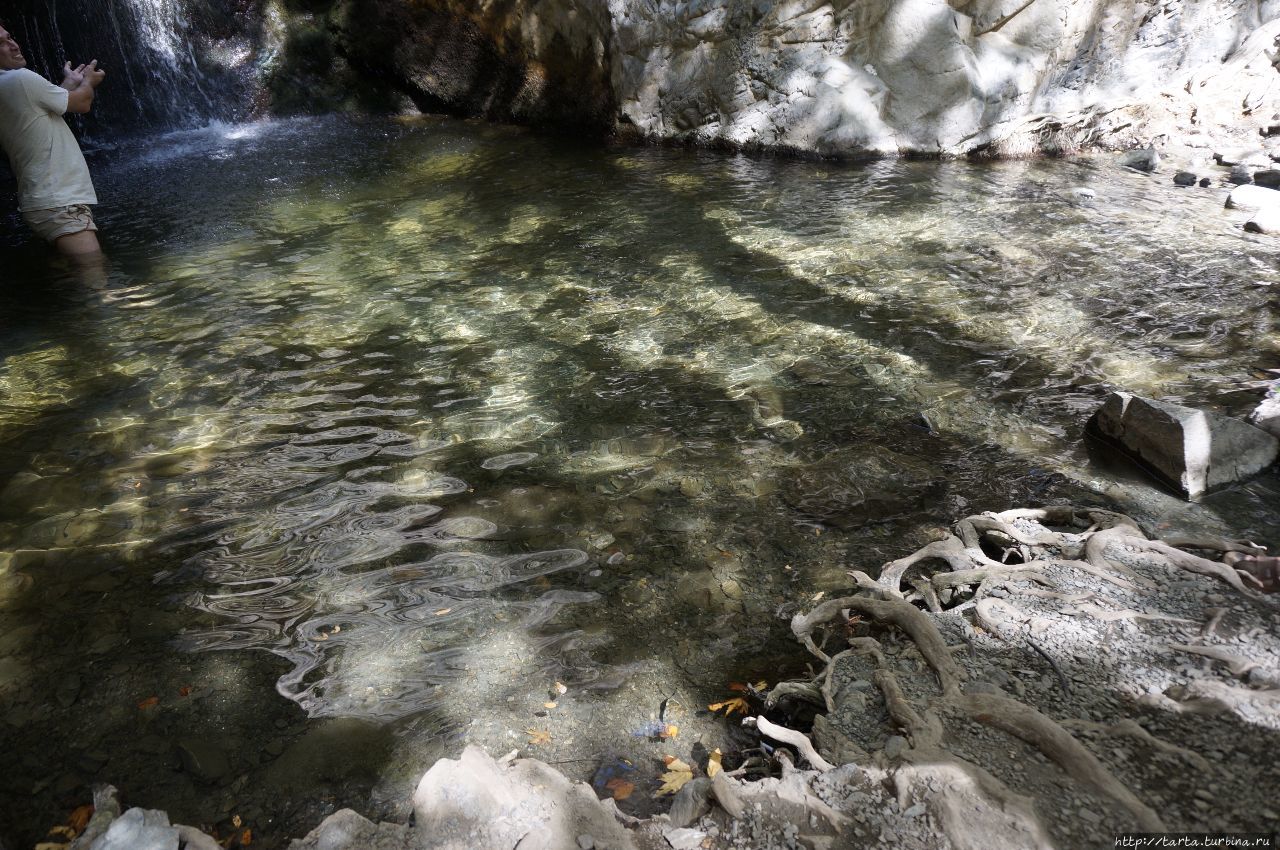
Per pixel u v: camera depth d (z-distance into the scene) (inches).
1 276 257.8
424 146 397.4
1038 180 316.5
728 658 116.4
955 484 150.3
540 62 413.1
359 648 118.6
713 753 102.8
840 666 111.2
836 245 261.6
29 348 210.4
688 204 305.9
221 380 193.5
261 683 113.3
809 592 127.2
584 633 120.6
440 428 172.4
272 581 131.6
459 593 128.3
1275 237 249.8
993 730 96.4
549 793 92.2
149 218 306.7
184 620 124.3
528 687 112.0
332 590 129.6
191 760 102.0
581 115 410.6
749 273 244.2
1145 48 346.3
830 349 199.5
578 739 104.7
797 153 361.7
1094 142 350.0
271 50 457.1
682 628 121.4
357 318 223.0
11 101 252.4
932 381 184.1
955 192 306.0
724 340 205.8
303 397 185.3
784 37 355.3
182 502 150.9
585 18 388.2
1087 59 348.2
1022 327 204.5
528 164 364.8
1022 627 111.9
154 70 434.6
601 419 174.6
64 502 151.4
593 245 269.7
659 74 380.2
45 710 109.8
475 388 187.5
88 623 124.1
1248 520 135.0
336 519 145.6
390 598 127.7
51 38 401.1
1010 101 344.5
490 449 165.0
